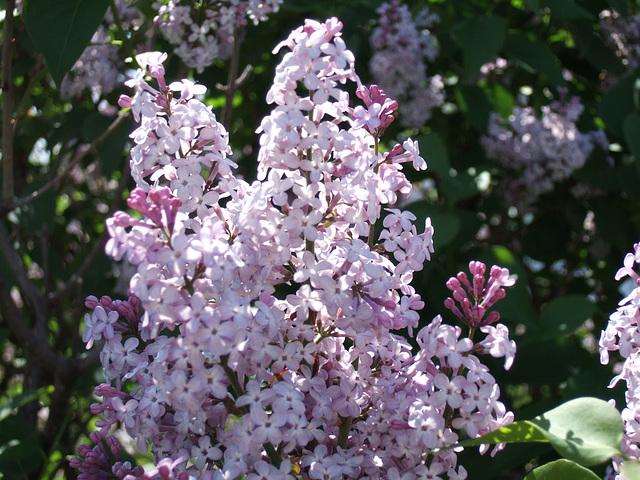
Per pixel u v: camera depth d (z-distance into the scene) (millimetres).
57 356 688
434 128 1038
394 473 359
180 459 329
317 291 351
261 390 344
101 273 893
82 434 880
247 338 336
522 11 1028
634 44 948
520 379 728
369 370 378
